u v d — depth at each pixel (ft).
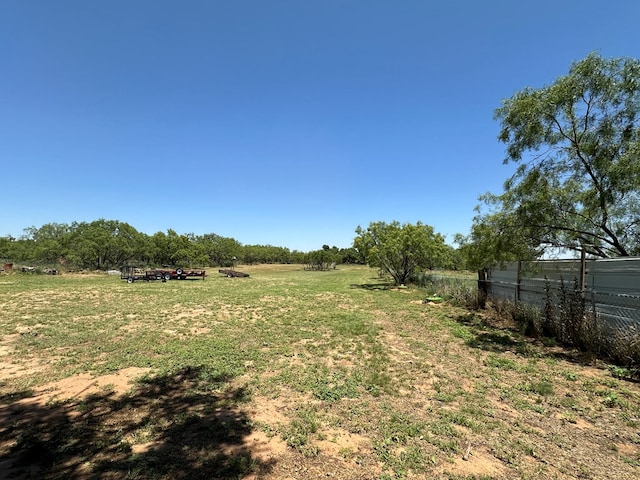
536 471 10.44
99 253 133.90
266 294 58.18
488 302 42.01
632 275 21.66
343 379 18.28
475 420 13.76
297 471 10.23
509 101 28.99
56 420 13.16
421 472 10.33
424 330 31.07
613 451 11.66
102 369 19.22
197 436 12.10
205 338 26.63
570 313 25.81
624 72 24.66
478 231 32.55
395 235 76.02
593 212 28.25
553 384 17.90
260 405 14.90
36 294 52.42
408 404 15.25
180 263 176.45
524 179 29.45
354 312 40.16
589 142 26.63
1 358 21.29
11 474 9.76
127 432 12.30
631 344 20.22
